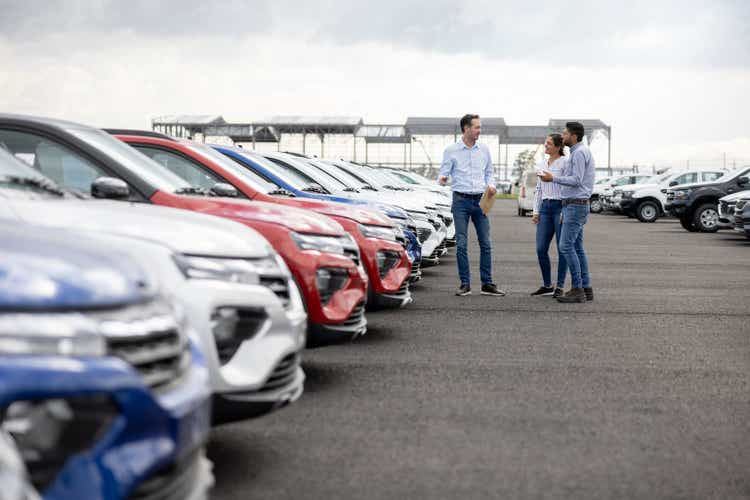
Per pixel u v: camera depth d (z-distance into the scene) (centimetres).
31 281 248
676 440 514
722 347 831
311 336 645
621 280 1427
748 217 2270
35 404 234
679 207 2861
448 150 1207
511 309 1079
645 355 785
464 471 450
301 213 673
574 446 498
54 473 235
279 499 405
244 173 859
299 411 570
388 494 414
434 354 778
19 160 523
